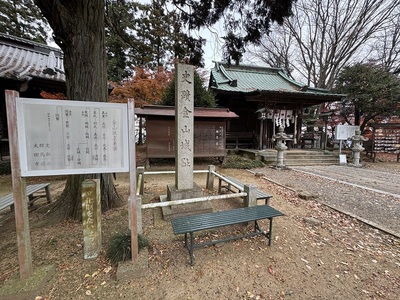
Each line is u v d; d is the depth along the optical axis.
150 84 10.24
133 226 2.11
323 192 5.07
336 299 1.81
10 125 1.71
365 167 9.12
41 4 2.62
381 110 11.76
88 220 2.22
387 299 1.82
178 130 3.60
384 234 2.99
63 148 1.91
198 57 5.65
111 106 2.01
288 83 13.95
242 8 4.71
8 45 9.87
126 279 1.98
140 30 7.60
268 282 2.01
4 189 4.91
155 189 5.00
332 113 11.32
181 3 4.90
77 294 1.80
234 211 2.74
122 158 2.08
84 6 2.91
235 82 11.52
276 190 5.18
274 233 2.95
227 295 1.85
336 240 2.80
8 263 2.15
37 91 8.03
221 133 8.21
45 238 2.60
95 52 3.11
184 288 1.91
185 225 2.30
